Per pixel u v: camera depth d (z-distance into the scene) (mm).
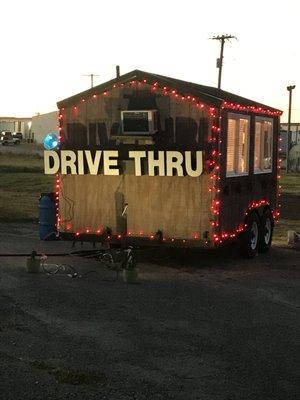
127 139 10898
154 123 10695
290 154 56406
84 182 11320
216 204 10578
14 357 5836
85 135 11266
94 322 7219
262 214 13133
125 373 5516
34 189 27344
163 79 10680
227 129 10930
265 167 13406
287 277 10523
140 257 12133
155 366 5746
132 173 10969
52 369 5527
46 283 9336
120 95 10977
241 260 12227
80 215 11391
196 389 5195
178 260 11945
